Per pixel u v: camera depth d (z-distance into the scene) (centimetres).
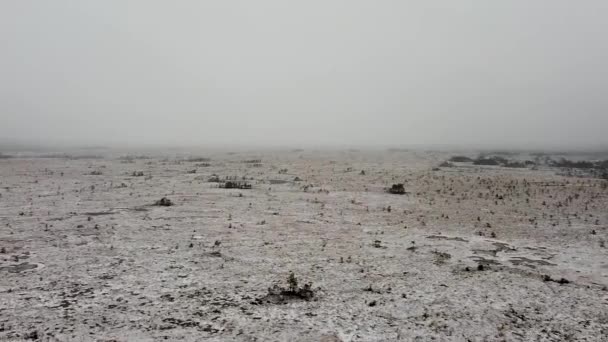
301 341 725
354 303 899
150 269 1071
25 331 728
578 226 1702
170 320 791
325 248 1313
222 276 1037
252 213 1844
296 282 945
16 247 1227
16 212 1728
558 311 879
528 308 892
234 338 728
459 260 1222
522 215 1927
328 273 1080
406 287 999
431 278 1065
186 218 1702
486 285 1023
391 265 1161
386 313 853
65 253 1185
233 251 1251
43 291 909
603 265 1197
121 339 712
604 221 1797
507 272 1124
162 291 930
